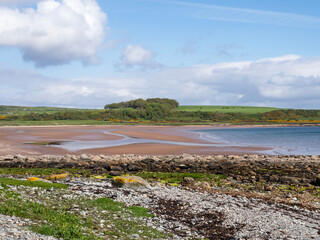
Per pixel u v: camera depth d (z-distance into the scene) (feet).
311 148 188.65
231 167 112.06
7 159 132.26
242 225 48.24
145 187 69.87
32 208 43.24
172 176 94.68
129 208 52.75
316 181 82.99
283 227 48.14
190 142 225.76
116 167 107.34
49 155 146.20
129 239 38.63
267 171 103.60
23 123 539.29
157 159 132.67
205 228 46.60
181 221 49.06
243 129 470.39
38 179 68.85
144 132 350.64
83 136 274.57
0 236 29.30
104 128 467.11
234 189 76.84
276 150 178.50
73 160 128.57
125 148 181.78
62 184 63.26
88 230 38.81
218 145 204.64
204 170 107.45
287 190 76.23
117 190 65.16
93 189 63.82
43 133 315.58
